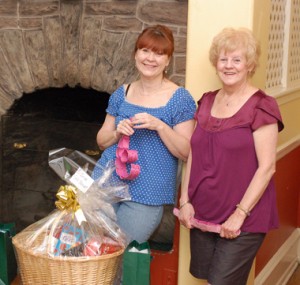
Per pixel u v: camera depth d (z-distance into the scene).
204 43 2.49
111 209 2.23
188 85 2.55
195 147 2.20
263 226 2.16
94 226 2.14
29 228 2.19
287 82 3.27
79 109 4.03
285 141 3.29
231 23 2.42
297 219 3.90
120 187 2.27
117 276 2.29
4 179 4.10
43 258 1.99
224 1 2.42
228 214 2.14
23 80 3.80
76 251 2.05
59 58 3.69
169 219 3.42
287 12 3.17
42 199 4.08
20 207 4.13
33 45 3.72
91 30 3.57
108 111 2.50
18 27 3.73
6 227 2.38
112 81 3.57
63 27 3.63
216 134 2.13
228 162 2.11
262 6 2.49
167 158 2.38
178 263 2.67
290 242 3.68
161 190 2.37
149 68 2.32
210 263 2.28
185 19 3.35
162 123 2.28
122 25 3.49
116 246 2.14
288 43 3.21
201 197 2.18
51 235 2.08
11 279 2.39
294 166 3.65
